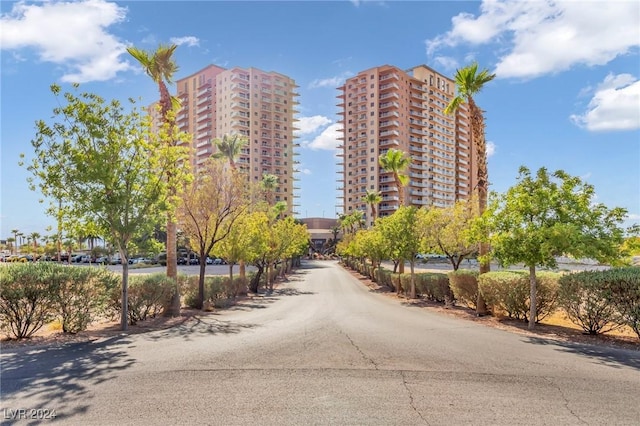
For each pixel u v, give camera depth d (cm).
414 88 12169
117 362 629
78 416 416
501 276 1176
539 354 705
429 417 420
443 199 12700
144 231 1011
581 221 940
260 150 11950
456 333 931
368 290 2786
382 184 11575
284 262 4634
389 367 613
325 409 440
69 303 848
